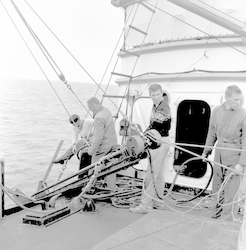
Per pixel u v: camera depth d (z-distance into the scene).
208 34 5.02
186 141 5.81
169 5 5.88
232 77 5.20
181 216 3.79
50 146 33.31
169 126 4.38
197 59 5.61
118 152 3.97
